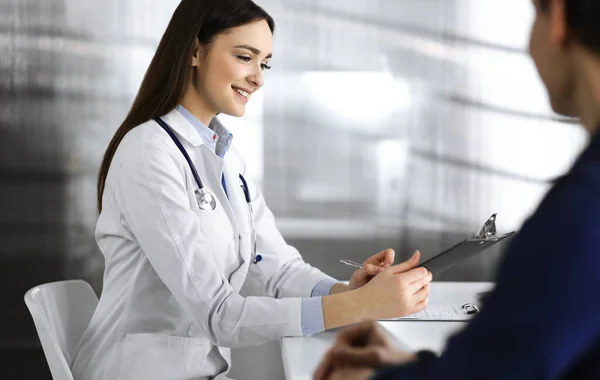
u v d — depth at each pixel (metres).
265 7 2.79
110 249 1.44
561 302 0.39
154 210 1.31
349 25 2.81
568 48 0.47
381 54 2.83
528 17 2.82
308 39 2.81
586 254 0.39
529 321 0.39
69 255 2.85
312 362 1.15
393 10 2.81
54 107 2.80
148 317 1.40
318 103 2.82
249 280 1.87
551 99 0.50
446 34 2.83
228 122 2.81
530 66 2.83
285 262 1.72
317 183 2.85
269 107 2.82
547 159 2.86
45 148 2.81
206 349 1.40
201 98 1.54
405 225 2.88
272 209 2.84
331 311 1.25
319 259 2.87
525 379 0.40
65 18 2.78
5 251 2.83
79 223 2.84
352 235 2.87
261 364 2.00
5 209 2.82
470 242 1.29
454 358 0.43
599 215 0.40
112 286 1.44
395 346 0.58
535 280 0.40
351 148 2.84
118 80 2.80
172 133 1.45
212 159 1.50
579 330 0.39
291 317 1.25
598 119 0.46
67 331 1.51
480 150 2.86
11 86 2.79
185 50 1.47
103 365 1.39
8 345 2.83
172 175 1.35
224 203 1.51
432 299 1.68
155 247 1.30
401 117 2.84
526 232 0.42
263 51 1.52
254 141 2.82
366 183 2.86
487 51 2.83
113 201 1.41
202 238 1.33
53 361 1.31
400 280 1.26
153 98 1.48
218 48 1.48
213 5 1.47
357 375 0.55
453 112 2.85
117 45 2.79
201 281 1.28
